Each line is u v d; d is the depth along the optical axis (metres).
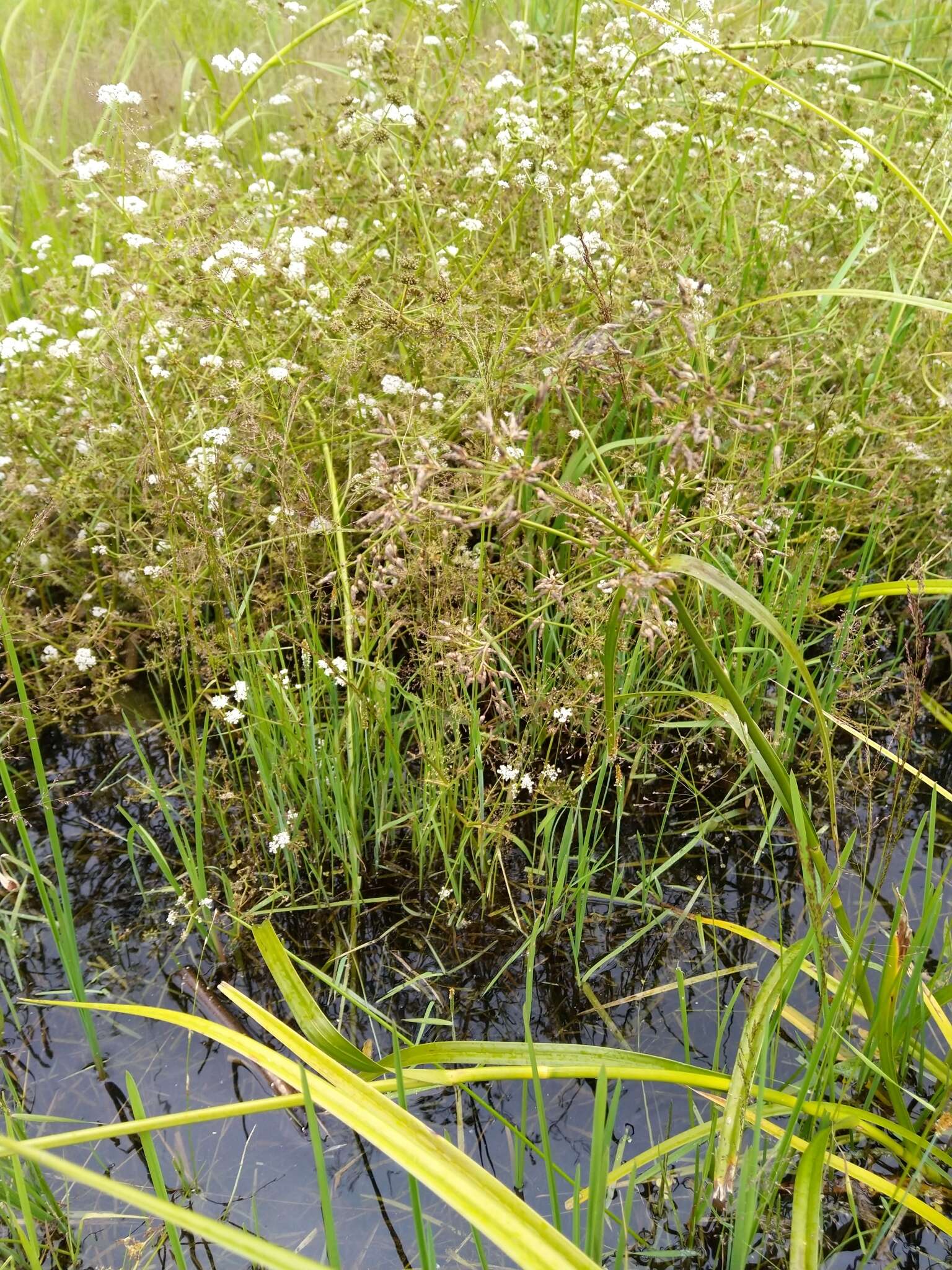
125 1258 1.97
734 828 2.98
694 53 3.50
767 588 3.14
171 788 3.11
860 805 3.07
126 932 2.70
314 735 2.74
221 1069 2.34
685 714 3.11
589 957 2.63
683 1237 1.97
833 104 4.34
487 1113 2.24
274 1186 2.10
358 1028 2.46
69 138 5.26
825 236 4.28
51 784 3.17
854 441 3.71
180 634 2.91
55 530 3.58
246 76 4.05
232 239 3.18
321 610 3.01
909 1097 2.18
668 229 3.80
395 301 3.25
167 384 3.30
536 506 3.31
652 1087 2.29
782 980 2.12
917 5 5.73
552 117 3.64
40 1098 2.27
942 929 2.60
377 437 2.96
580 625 2.87
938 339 3.48
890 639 3.64
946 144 3.84
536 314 3.02
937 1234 1.95
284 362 2.85
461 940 2.69
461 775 2.70
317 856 2.82
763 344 3.52
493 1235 1.47
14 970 2.59
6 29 5.15
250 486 3.00
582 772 3.14
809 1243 1.70
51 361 3.46
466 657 2.38
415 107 4.00
